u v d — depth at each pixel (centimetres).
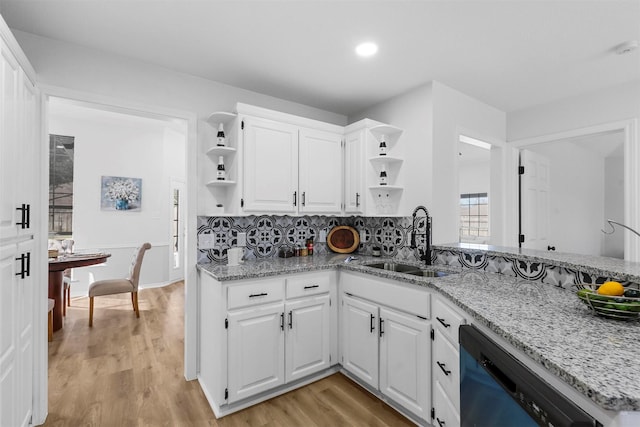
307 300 231
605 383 70
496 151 324
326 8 169
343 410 203
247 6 167
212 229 254
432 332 179
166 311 405
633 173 245
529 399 83
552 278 175
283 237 294
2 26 130
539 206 335
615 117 256
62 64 199
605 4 162
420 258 261
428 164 257
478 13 171
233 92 267
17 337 157
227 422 191
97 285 357
